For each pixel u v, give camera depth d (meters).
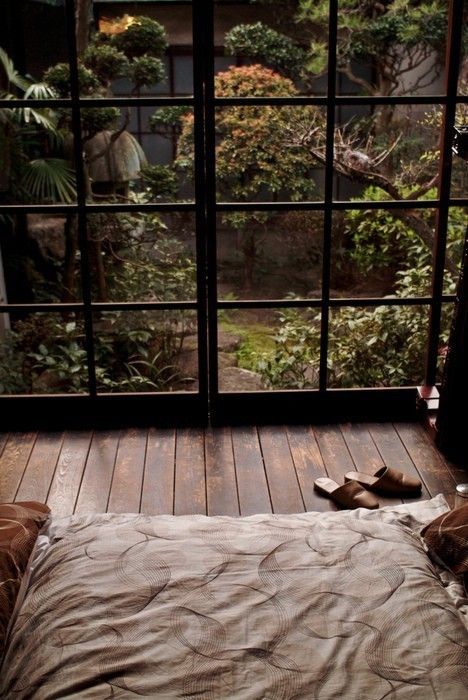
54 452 3.75
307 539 2.36
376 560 2.25
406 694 1.78
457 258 4.89
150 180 4.43
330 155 3.70
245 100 3.59
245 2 6.27
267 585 2.14
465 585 2.34
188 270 4.31
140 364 4.57
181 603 2.06
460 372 3.53
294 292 5.59
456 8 3.52
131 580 2.15
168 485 3.46
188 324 4.42
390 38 5.35
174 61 6.30
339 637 1.95
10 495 3.39
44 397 3.97
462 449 3.63
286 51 5.35
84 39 4.13
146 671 1.84
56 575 2.21
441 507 3.11
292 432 3.92
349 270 5.42
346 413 4.07
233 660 1.88
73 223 4.95
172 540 2.35
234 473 3.55
